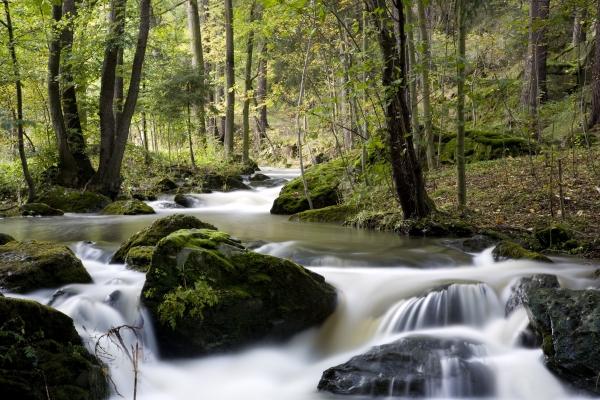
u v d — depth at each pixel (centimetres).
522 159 1280
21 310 409
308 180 1393
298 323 566
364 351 535
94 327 548
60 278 624
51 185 1539
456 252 782
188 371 526
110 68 1544
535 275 568
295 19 1240
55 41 1453
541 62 1686
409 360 476
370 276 661
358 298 618
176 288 538
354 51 949
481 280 613
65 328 437
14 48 1343
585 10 1306
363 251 796
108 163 1574
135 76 1549
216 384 508
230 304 536
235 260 570
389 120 869
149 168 2056
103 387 441
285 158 3200
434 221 919
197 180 1883
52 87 1515
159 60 2014
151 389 492
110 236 1007
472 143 1438
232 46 2197
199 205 1568
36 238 988
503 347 507
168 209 1489
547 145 1373
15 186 1545
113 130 1590
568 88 1759
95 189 1556
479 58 1677
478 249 784
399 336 548
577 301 464
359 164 1317
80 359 419
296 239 912
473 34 1759
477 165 1312
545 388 449
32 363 389
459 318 561
